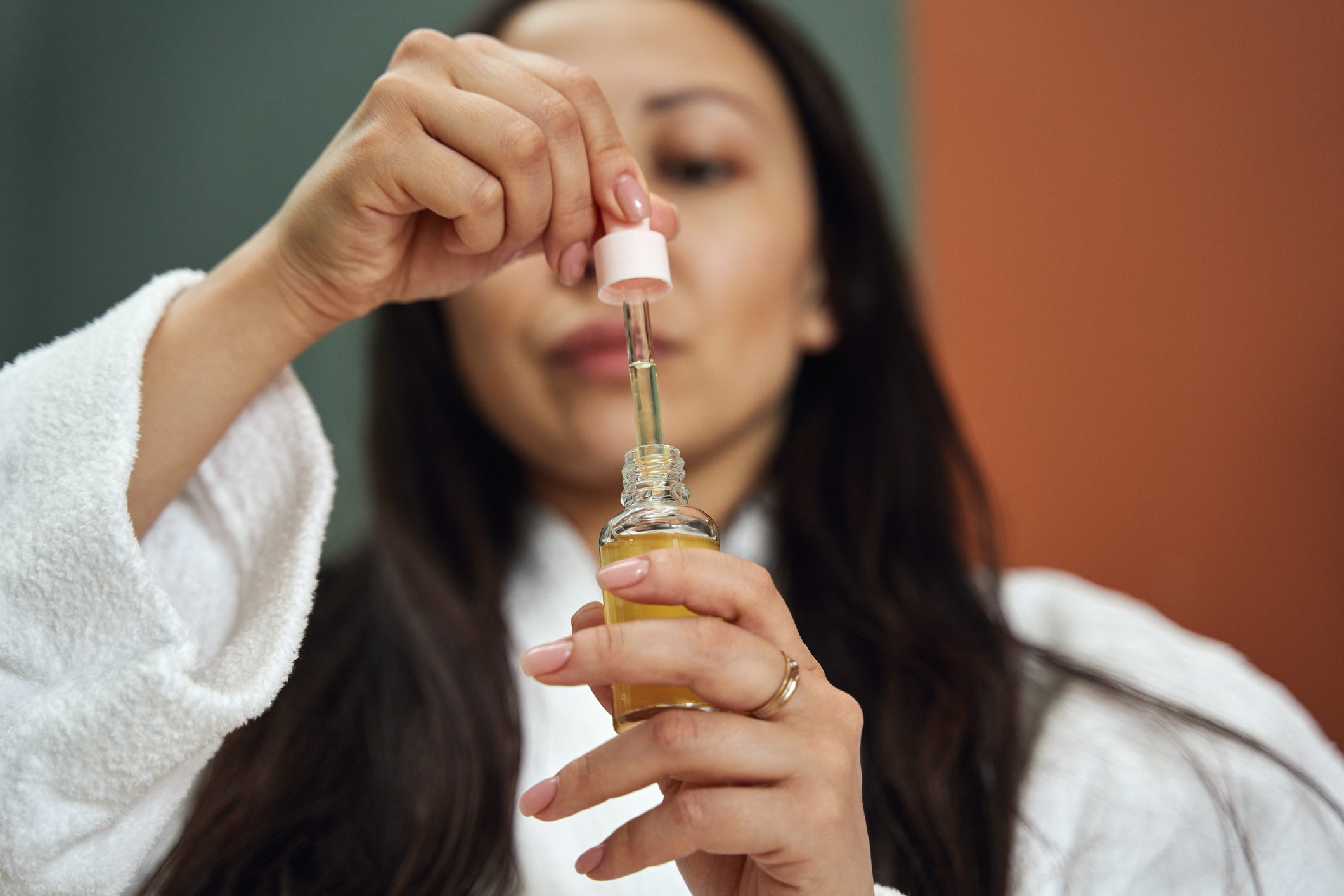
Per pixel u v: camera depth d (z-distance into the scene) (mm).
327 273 626
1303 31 1570
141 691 539
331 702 918
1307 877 787
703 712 454
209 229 1988
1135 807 797
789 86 1051
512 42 988
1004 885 763
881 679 911
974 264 1638
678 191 940
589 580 941
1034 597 1089
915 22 1739
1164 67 1629
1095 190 1624
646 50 961
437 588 939
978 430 1586
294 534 634
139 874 817
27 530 563
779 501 1037
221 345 636
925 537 1049
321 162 609
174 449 626
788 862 464
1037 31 1685
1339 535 1456
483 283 879
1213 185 1584
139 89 2043
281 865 778
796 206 996
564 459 910
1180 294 1573
